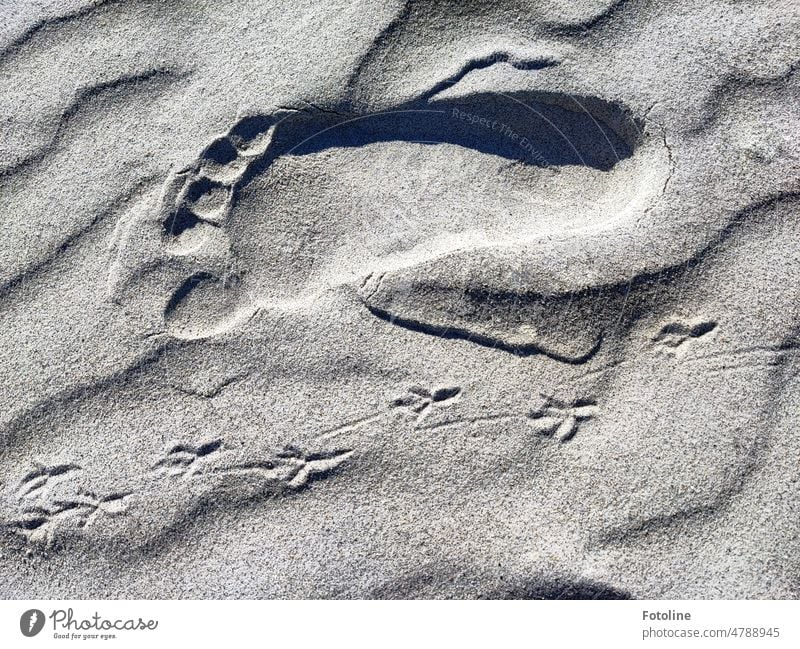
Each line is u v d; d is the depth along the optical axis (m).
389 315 0.54
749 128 0.55
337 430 0.53
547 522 0.52
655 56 0.56
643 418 0.52
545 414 0.53
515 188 0.56
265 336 0.54
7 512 0.53
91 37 0.58
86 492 0.53
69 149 0.57
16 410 0.54
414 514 0.52
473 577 0.51
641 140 0.55
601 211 0.55
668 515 0.51
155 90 0.57
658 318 0.53
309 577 0.52
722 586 0.51
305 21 0.57
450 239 0.55
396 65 0.56
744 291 0.53
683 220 0.54
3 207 0.56
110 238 0.55
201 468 0.53
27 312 0.55
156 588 0.52
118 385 0.54
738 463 0.52
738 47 0.56
